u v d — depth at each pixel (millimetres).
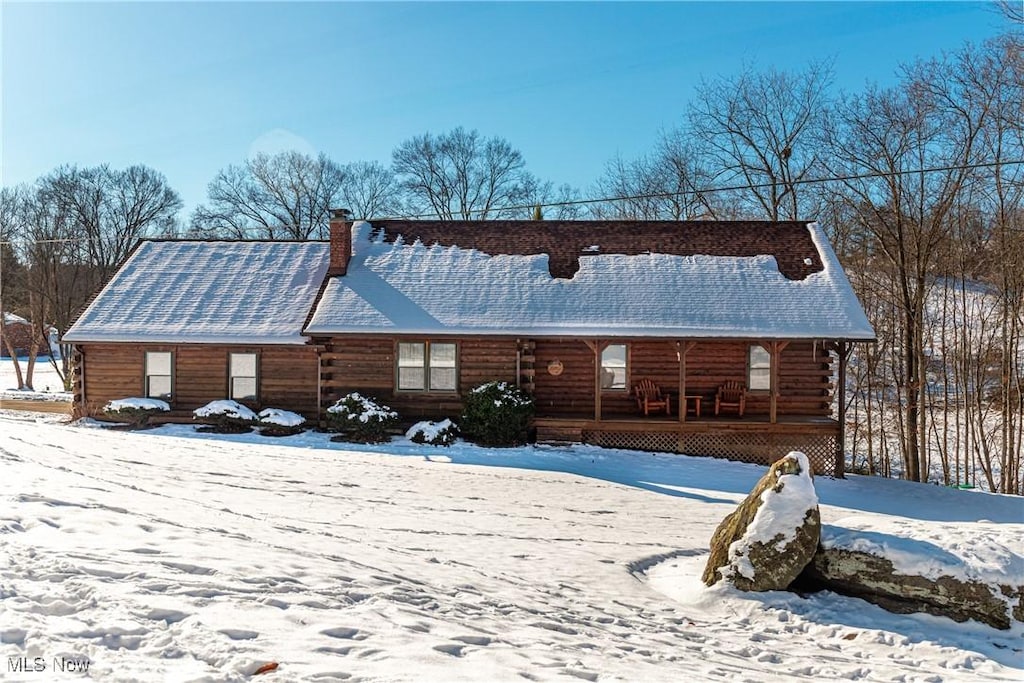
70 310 43281
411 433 20281
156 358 22453
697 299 21219
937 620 8367
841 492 18281
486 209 52000
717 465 19297
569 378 21844
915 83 27094
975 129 25688
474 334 20625
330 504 12141
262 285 23781
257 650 4973
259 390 22078
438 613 6738
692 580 9664
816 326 20141
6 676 4184
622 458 19406
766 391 21516
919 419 29797
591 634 6973
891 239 28781
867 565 8820
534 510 13164
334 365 21594
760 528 9203
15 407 28078
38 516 7770
